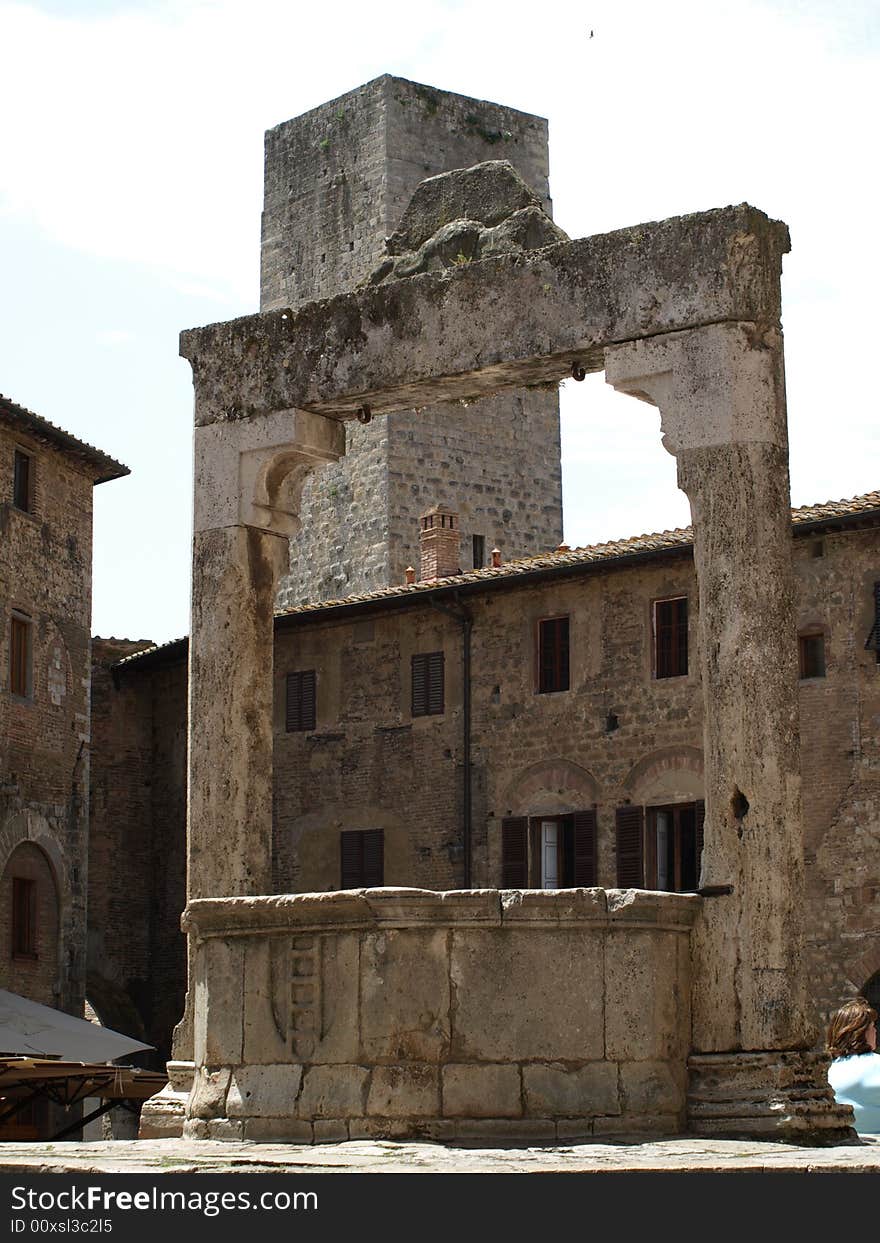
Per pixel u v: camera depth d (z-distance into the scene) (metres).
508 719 48.75
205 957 17.97
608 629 47.25
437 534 57.91
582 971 17.22
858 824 42.75
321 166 67.25
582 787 47.19
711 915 18.23
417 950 16.95
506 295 20.25
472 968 16.95
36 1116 45.53
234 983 17.72
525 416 67.38
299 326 21.50
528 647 48.66
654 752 46.06
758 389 18.95
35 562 46.88
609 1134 17.05
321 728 52.31
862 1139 17.80
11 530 45.72
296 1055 17.27
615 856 46.41
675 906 17.84
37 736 46.56
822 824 43.16
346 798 51.56
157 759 56.03
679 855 45.62
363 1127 16.80
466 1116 16.72
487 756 49.00
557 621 48.34
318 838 51.91
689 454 19.00
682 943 18.11
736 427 18.81
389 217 65.12
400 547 64.06
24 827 45.72
